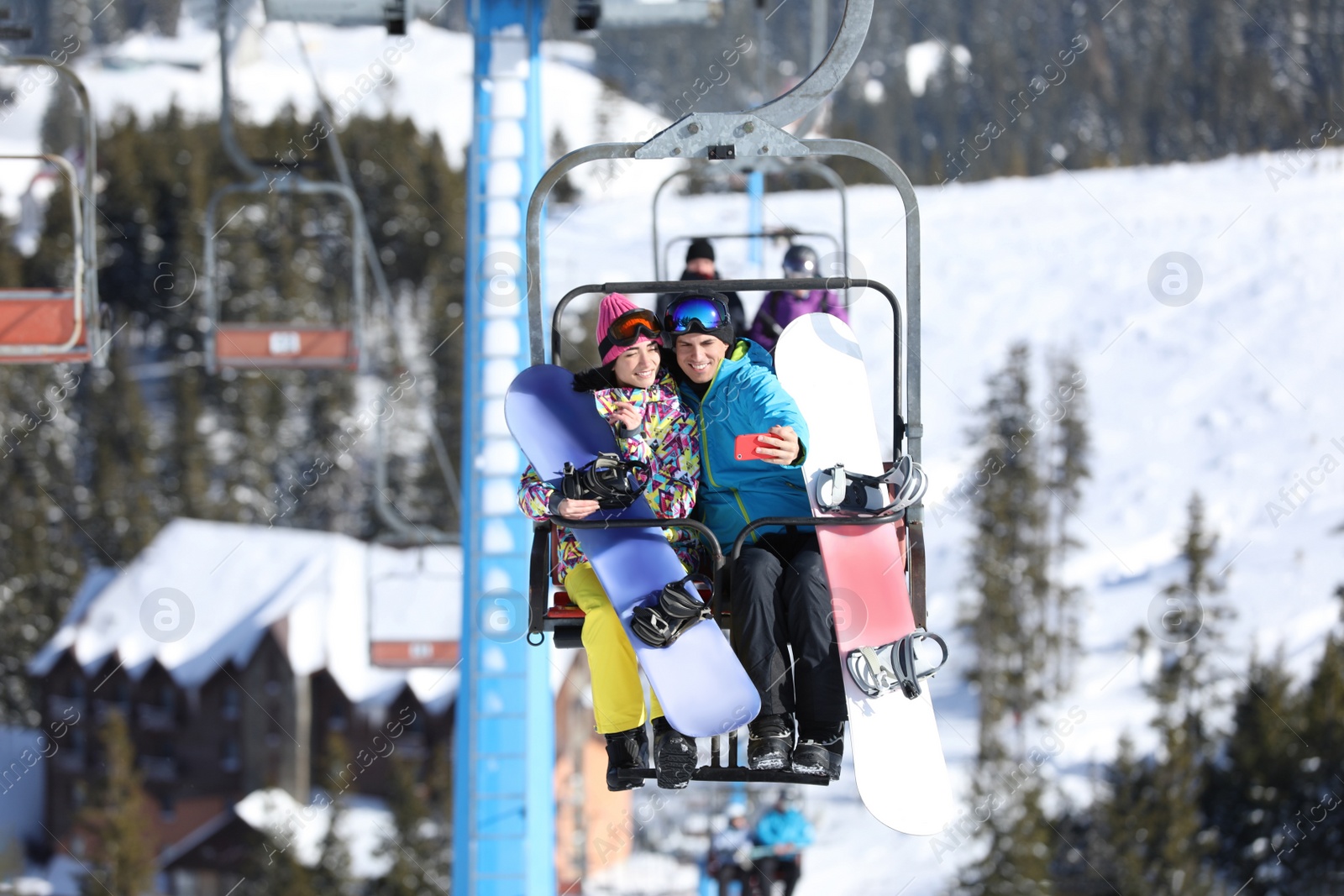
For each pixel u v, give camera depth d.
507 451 11.15
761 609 5.38
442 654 24.88
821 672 5.38
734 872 16.66
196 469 89.50
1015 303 104.75
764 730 5.32
